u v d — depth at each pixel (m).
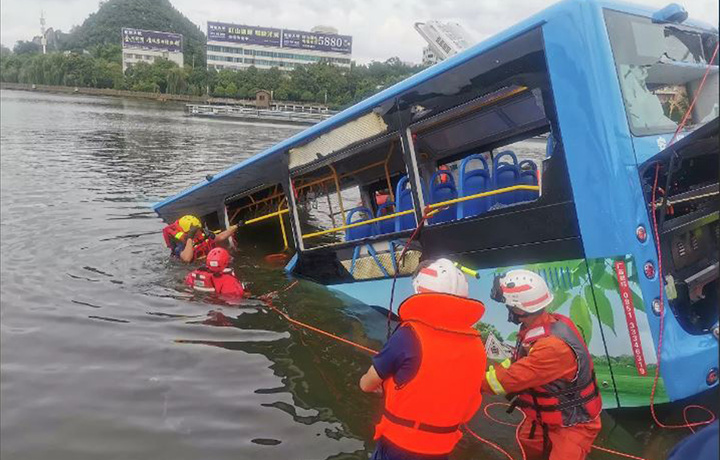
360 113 6.68
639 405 4.69
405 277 6.76
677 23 5.18
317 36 146.75
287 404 5.12
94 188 16.17
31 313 7.05
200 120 60.03
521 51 5.00
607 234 4.59
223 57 143.88
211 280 8.06
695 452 1.81
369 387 3.76
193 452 4.40
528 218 5.16
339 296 7.79
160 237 10.95
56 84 131.00
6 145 26.33
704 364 4.63
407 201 7.15
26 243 10.10
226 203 10.86
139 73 128.12
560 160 4.84
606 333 4.70
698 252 5.48
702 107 5.51
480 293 5.72
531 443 4.41
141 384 5.42
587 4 4.61
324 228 10.19
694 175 5.78
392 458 3.51
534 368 3.93
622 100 4.61
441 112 5.82
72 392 5.24
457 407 3.49
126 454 4.36
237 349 6.23
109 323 6.84
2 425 4.70
